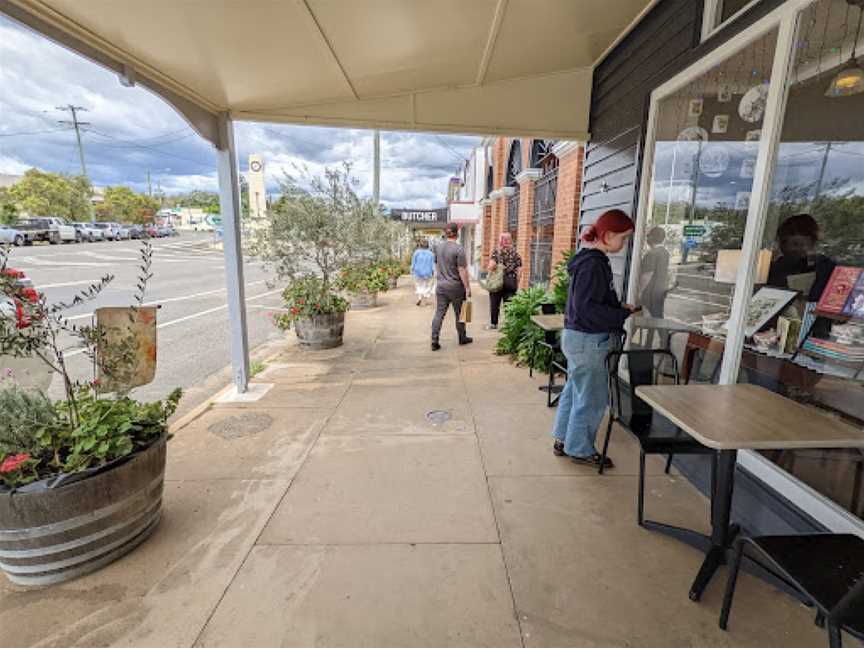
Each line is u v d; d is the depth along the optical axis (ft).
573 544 7.57
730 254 9.56
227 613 6.22
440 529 7.95
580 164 19.39
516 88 15.71
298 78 12.17
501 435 11.62
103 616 6.17
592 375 9.41
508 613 6.21
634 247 12.78
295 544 7.58
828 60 7.60
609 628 5.97
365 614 6.20
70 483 6.50
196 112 12.89
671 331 11.61
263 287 46.09
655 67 11.83
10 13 7.75
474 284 55.57
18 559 6.51
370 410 13.33
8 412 6.71
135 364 8.20
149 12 8.13
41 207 122.52
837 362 7.37
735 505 8.27
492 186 49.42
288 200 21.13
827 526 6.59
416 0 9.05
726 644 5.74
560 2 10.25
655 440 8.04
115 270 58.95
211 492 9.11
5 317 6.77
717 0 9.47
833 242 7.70
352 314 30.78
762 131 8.09
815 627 5.98
